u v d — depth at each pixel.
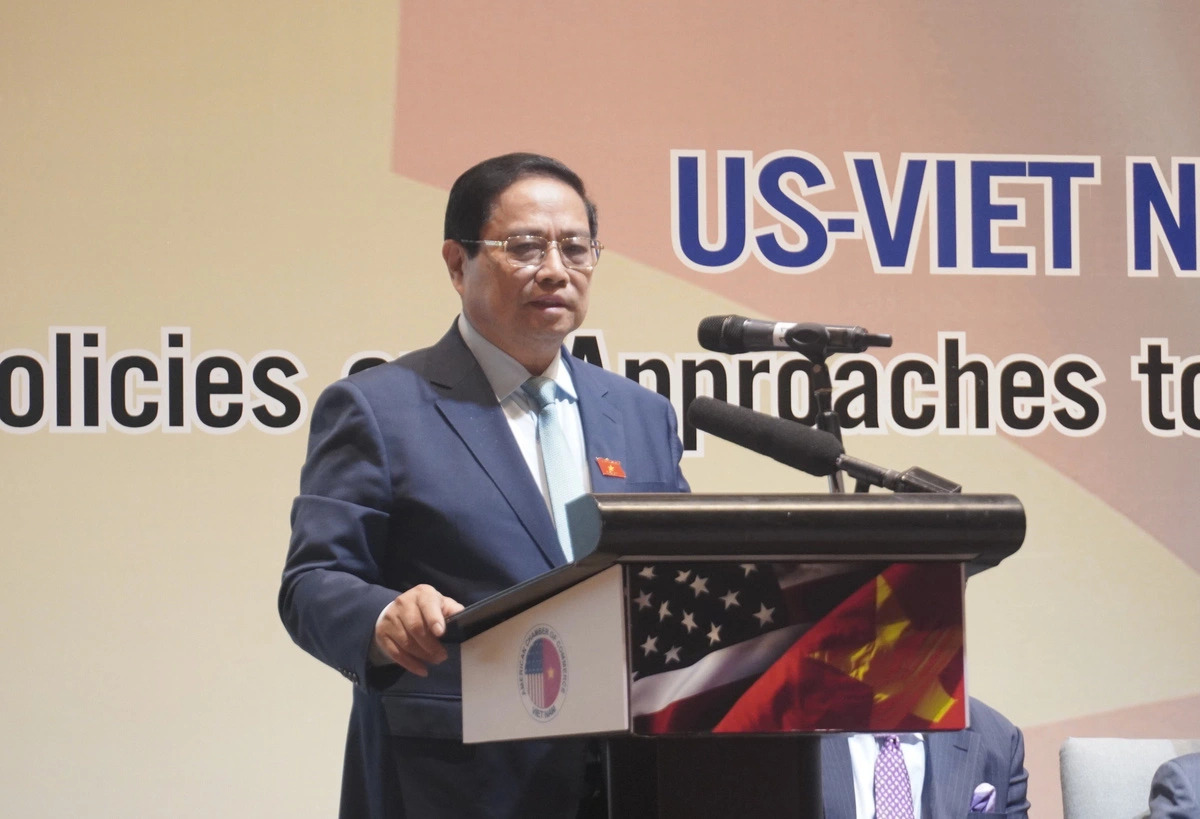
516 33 7.16
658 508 2.30
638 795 2.63
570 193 4.11
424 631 2.95
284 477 6.89
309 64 7.04
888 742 5.19
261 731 6.77
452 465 3.78
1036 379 7.28
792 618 2.43
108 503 6.77
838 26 7.32
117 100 6.92
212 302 6.90
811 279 7.23
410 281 7.03
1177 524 7.28
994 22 7.39
